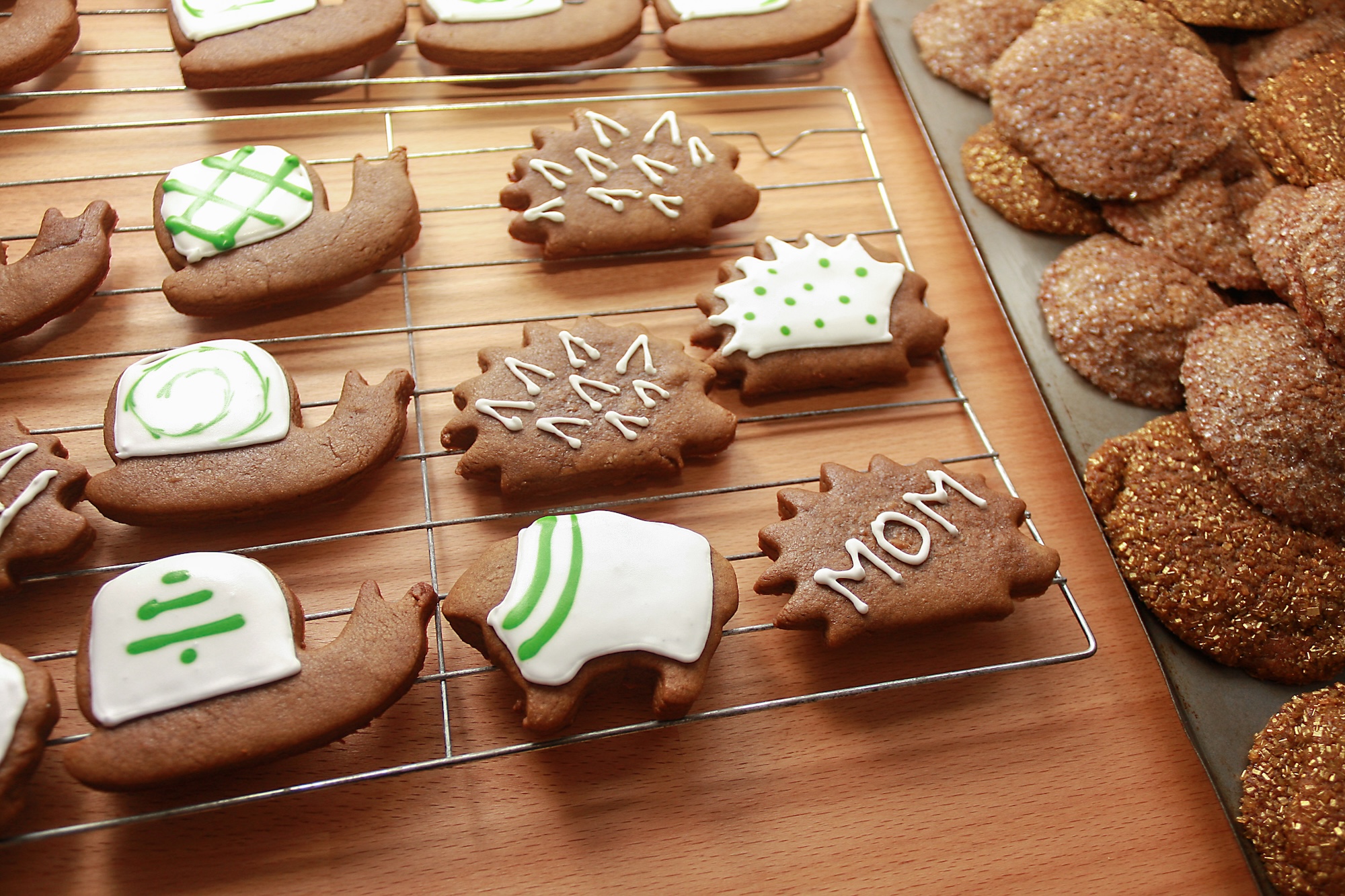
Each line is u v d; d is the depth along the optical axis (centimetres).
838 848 40
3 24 49
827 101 55
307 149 50
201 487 42
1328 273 44
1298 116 48
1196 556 43
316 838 39
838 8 54
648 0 55
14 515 41
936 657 43
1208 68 49
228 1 50
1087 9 52
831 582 41
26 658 39
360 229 46
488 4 52
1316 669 43
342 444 43
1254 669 43
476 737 41
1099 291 47
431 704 41
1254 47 51
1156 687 44
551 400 44
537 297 48
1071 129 49
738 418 46
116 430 42
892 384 48
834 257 48
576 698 40
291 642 39
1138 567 44
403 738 41
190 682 38
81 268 45
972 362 49
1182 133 48
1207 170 48
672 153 49
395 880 39
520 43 52
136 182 49
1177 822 42
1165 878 41
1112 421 46
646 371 45
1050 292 48
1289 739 41
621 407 44
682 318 48
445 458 45
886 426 47
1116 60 49
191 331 46
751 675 43
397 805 40
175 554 42
